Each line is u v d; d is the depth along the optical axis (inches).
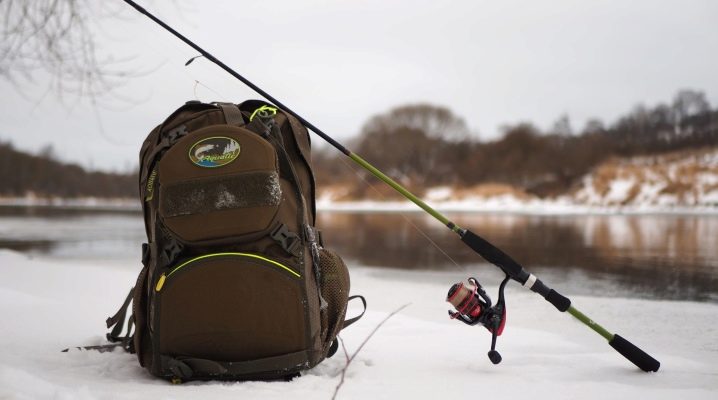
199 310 92.7
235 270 92.8
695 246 402.9
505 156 1309.1
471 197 1246.3
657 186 1031.6
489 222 660.7
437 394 89.4
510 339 139.6
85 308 170.2
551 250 382.6
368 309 197.3
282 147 101.7
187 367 92.0
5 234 504.1
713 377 105.1
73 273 243.3
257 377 95.1
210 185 93.9
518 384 96.2
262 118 103.7
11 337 132.3
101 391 86.2
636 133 1188.5
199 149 95.7
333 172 1348.4
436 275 285.6
